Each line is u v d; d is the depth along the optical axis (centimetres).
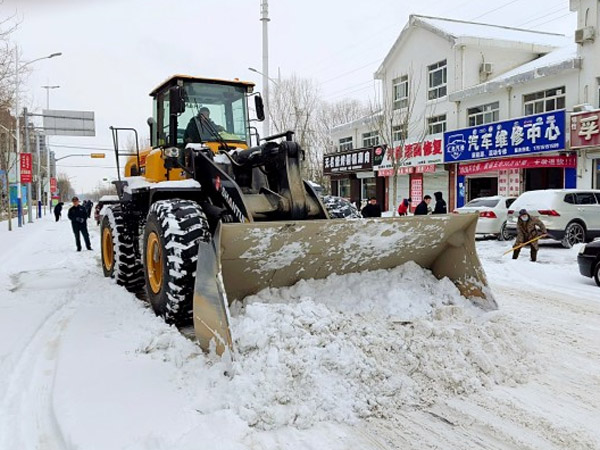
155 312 489
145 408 303
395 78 2302
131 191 577
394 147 2122
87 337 441
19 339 450
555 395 331
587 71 1461
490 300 430
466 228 446
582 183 1446
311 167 3067
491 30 2173
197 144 531
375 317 381
